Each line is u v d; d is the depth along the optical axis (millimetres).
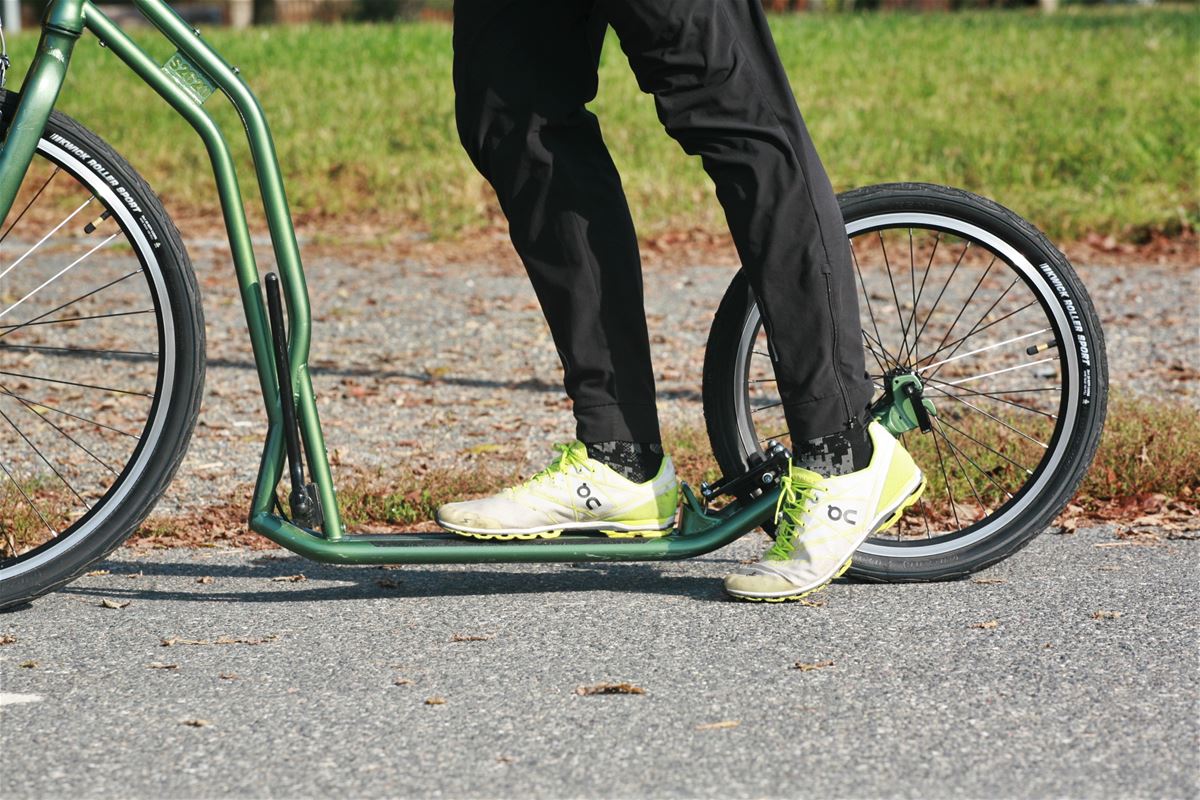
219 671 2744
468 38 3064
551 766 2266
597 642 2902
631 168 13102
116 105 15180
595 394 3182
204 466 4969
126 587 3416
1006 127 13977
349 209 12680
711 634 2947
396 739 2387
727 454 3424
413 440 5477
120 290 9297
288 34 19750
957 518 3645
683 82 2936
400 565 3613
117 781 2232
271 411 3141
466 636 2953
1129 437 4539
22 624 3088
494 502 3182
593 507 3191
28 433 5492
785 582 3152
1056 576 3391
